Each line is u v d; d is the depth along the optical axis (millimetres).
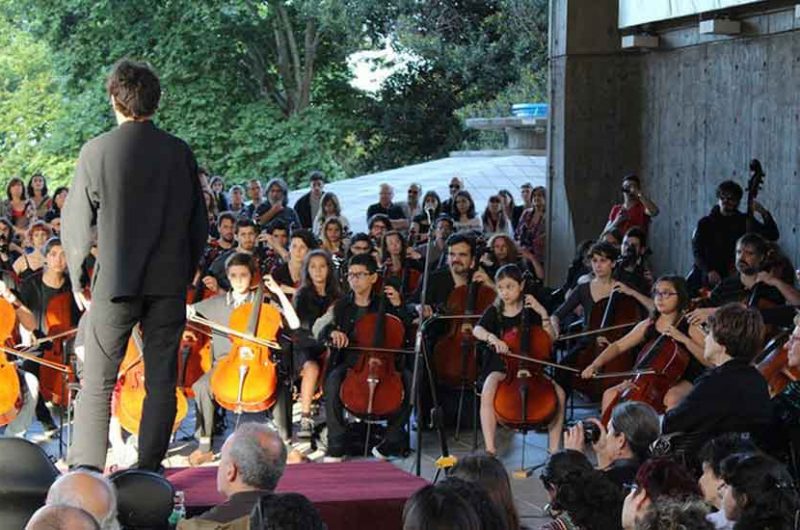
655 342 10250
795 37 15453
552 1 18578
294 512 4645
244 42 39750
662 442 7098
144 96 7184
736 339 7664
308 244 12789
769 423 7641
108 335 7164
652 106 18078
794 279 11469
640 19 17688
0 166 42000
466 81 40000
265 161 39406
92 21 39531
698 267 14367
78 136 39812
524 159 29500
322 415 12594
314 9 38875
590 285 12188
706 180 17094
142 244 7113
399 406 10953
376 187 29156
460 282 12297
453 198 19984
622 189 16562
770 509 5215
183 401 10836
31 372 11383
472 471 5699
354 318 11211
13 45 42844
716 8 16188
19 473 6008
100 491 5297
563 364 11742
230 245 15344
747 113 16297
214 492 7707
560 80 18453
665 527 4699
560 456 5805
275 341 10789
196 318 10750
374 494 7711
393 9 39312
